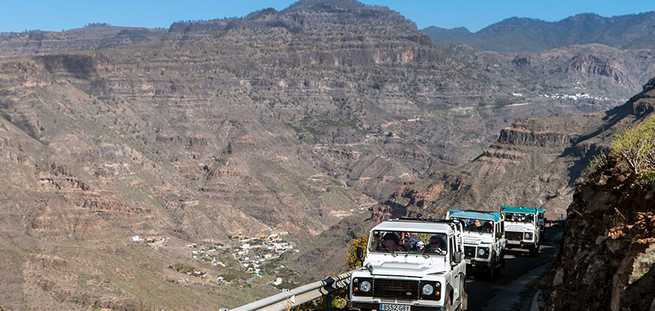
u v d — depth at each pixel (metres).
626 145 22.03
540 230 48.41
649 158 20.81
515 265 36.59
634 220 14.90
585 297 15.88
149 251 191.12
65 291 111.06
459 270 19.91
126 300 111.56
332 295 19.77
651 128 22.14
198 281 147.88
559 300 17.64
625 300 12.16
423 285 16.95
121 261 133.38
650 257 12.19
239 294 143.12
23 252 119.50
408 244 18.59
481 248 28.95
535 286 26.44
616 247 14.66
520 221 41.81
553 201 176.12
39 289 110.19
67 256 123.06
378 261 18.39
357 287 17.36
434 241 18.56
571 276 18.05
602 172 23.08
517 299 24.17
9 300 105.62
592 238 18.97
